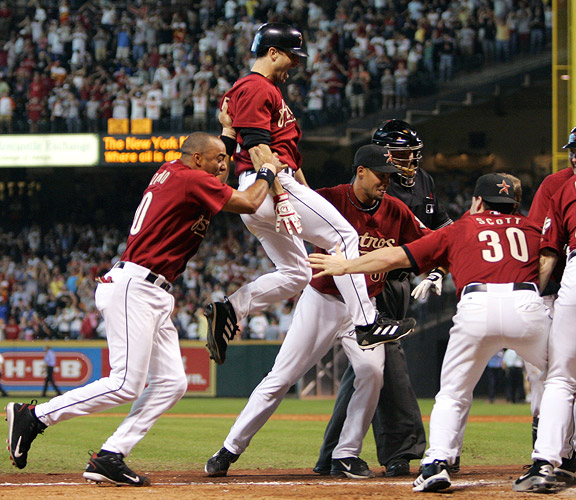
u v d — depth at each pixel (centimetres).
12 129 8325
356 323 2055
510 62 8362
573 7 5388
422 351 7162
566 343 1842
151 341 1948
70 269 8419
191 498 1752
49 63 9112
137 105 8450
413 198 2447
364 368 2227
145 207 1964
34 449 3047
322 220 2041
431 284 2045
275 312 7481
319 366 6988
